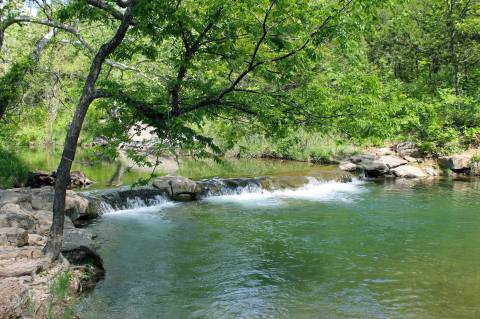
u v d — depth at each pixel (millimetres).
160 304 8266
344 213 15320
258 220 14430
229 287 9094
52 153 29234
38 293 7039
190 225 13828
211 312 7980
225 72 9102
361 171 23469
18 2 14211
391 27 31531
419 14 31141
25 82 16219
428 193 18719
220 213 15391
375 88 8719
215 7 7219
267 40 7414
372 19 7660
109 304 8188
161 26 7914
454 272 9828
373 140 8203
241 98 8289
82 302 8188
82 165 25391
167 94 8523
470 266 10180
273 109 8203
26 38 18266
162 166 25562
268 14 7027
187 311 8008
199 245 11828
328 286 9125
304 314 7898
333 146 27078
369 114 7965
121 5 8344
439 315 7828
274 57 7941
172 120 7758
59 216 8156
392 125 8062
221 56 8586
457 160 23328
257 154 29375
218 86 8844
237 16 7492
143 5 7066
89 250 9734
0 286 6840
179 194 17859
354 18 7129
